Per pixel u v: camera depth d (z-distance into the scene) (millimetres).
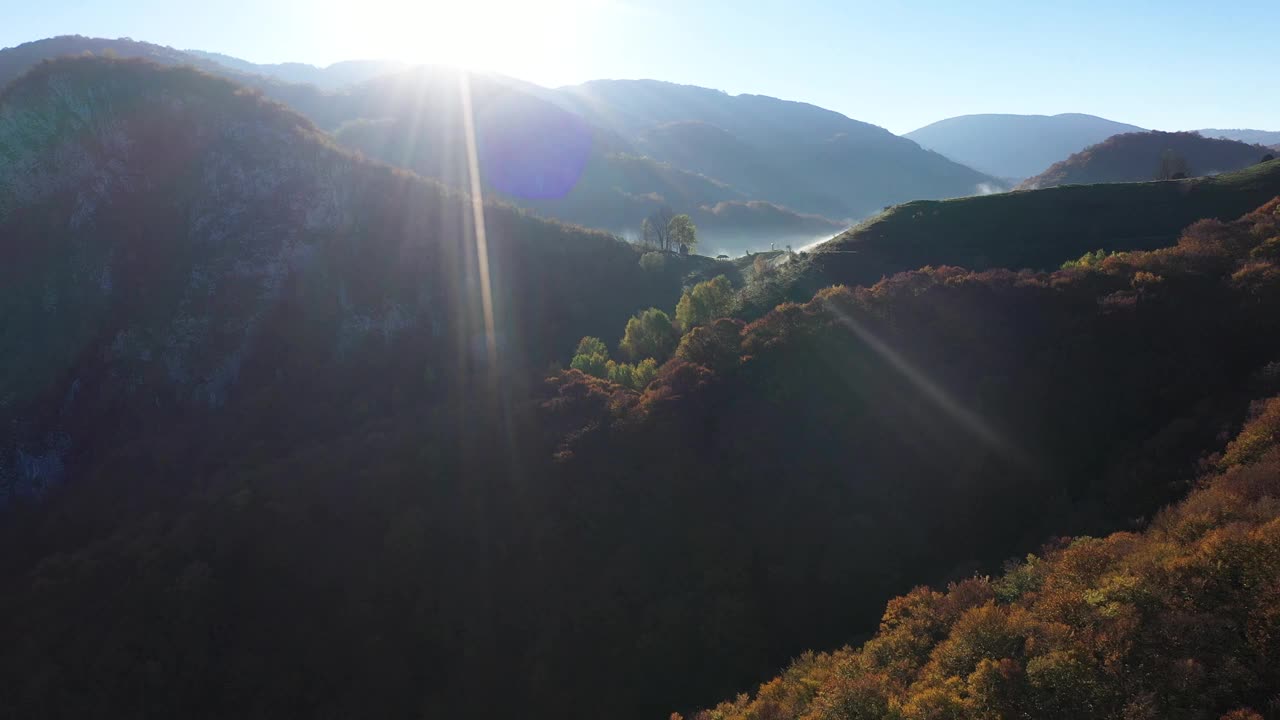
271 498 80312
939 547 65875
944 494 69312
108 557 76375
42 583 73062
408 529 74312
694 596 65625
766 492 72688
